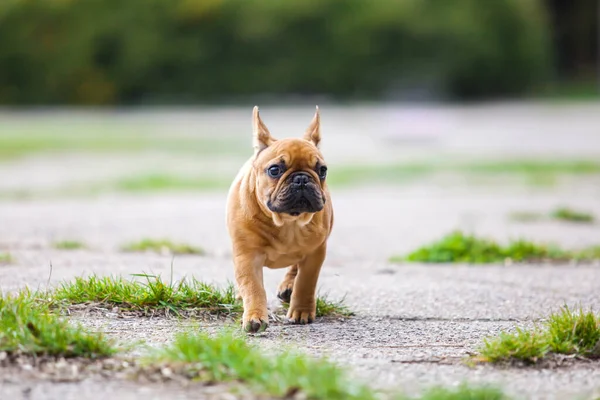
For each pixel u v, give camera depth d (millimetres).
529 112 45750
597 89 61594
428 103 50656
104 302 8156
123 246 12328
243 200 7633
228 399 5660
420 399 5680
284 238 7605
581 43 71750
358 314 8547
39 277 9656
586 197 19453
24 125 38594
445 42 52375
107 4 51969
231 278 9914
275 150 7488
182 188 20969
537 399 5887
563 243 13617
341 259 12148
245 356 6191
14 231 13984
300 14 51562
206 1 51344
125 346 6816
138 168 24938
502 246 12688
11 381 5973
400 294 9492
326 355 6824
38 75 51281
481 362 6746
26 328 6543
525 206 18016
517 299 9312
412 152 29547
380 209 17797
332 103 50844
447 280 10406
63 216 16031
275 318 8234
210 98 51594
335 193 20672
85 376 6105
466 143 32156
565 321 7277
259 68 51688
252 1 52031
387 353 6996
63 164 25953
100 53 51469
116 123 39844
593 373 6539
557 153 28562
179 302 8195
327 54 51688
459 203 18688
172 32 51750
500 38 54938
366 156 28328
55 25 51625
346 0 52125
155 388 5879
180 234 14031
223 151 29297
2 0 51812
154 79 51500
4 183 21516
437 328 7977
